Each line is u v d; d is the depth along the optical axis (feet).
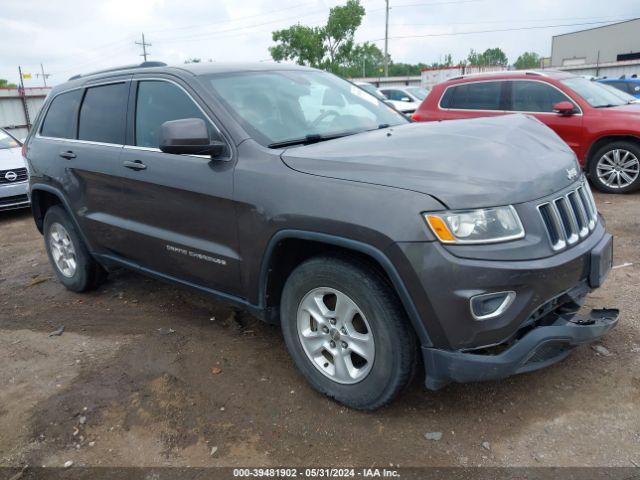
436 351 8.25
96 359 12.11
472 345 8.07
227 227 10.44
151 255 12.56
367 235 8.25
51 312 15.12
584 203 9.84
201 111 11.09
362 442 8.86
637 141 24.18
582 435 8.66
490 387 10.00
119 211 13.09
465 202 7.90
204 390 10.57
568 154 10.24
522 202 8.23
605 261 9.54
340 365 9.46
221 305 14.52
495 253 7.88
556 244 8.54
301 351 10.02
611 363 10.44
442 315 7.97
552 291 8.34
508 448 8.51
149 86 12.46
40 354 12.60
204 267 11.21
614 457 8.16
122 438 9.39
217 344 12.36
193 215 11.08
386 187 8.33
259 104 11.34
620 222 19.90
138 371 11.45
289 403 9.98
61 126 15.19
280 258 9.95
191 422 9.65
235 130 10.47
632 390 9.61
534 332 8.31
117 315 14.47
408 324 8.57
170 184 11.27
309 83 12.97
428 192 8.02
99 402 10.43
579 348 11.00
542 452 8.38
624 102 26.89
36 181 15.72
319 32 149.69
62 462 8.91
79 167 13.88
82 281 15.69
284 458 8.64
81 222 14.46
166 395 10.49
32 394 10.89
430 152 8.93
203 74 11.76
